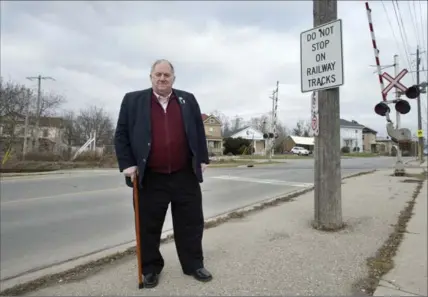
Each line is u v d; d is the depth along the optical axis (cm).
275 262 379
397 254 412
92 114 6000
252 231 518
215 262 379
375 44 1077
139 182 305
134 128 309
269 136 4166
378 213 642
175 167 316
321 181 521
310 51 524
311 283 325
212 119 7394
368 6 1061
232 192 1117
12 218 725
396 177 1416
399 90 1136
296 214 645
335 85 492
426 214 632
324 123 514
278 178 1625
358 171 1908
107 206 866
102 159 2841
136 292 306
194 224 334
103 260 400
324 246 437
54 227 645
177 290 309
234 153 6228
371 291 312
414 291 312
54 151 3008
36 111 3906
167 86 306
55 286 326
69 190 1177
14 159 2672
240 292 305
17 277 376
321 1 520
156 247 324
